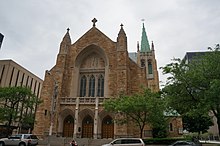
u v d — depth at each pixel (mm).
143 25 93438
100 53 46312
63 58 44562
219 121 23547
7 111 39812
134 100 31141
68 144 34750
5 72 68875
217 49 25484
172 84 25203
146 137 37344
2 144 31609
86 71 45688
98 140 34562
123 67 40844
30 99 42469
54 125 38781
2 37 38812
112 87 41469
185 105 25609
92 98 40875
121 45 43125
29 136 32469
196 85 23516
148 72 80250
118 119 34469
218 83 19578
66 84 43812
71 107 40688
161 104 29531
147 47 85812
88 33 47219
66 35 47188
